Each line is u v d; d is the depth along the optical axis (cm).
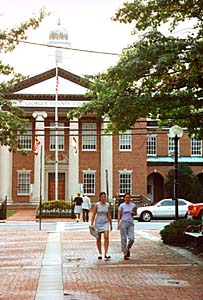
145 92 1777
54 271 1436
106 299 1055
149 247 2005
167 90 1775
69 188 5388
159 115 2022
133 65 1684
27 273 1408
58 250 1941
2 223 3734
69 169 5412
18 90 5350
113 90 1811
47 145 5447
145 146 5544
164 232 2130
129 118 1781
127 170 5497
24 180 5444
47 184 5431
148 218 3978
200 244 1897
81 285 1216
